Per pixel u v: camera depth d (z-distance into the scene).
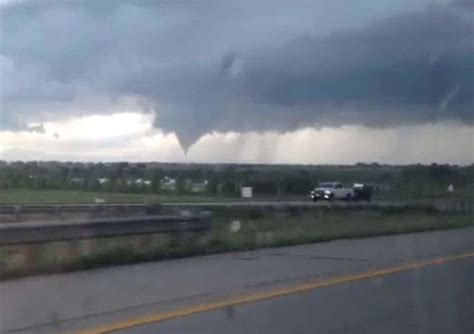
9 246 20.38
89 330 12.52
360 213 43.84
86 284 17.09
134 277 18.28
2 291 16.03
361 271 20.19
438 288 17.81
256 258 22.52
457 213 50.44
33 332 12.38
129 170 82.31
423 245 27.50
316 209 41.94
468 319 14.25
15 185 83.19
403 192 84.19
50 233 19.59
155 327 12.90
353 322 13.79
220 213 36.31
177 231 24.25
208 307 14.73
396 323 13.78
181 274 18.94
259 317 14.00
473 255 24.56
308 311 14.72
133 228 22.58
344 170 88.25
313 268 20.56
